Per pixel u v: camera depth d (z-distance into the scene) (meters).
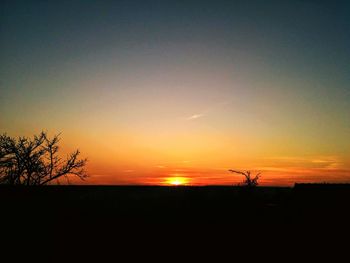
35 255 21.27
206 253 22.98
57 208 33.12
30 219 28.12
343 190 38.09
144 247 24.61
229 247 24.73
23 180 27.05
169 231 30.88
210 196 49.12
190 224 34.72
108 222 34.91
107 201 52.41
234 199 45.34
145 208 46.78
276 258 21.69
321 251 23.34
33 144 27.00
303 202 38.03
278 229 31.16
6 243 23.20
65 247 23.64
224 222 35.47
